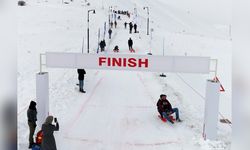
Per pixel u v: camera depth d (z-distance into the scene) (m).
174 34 53.41
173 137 10.34
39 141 8.83
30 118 8.93
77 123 11.45
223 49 40.50
